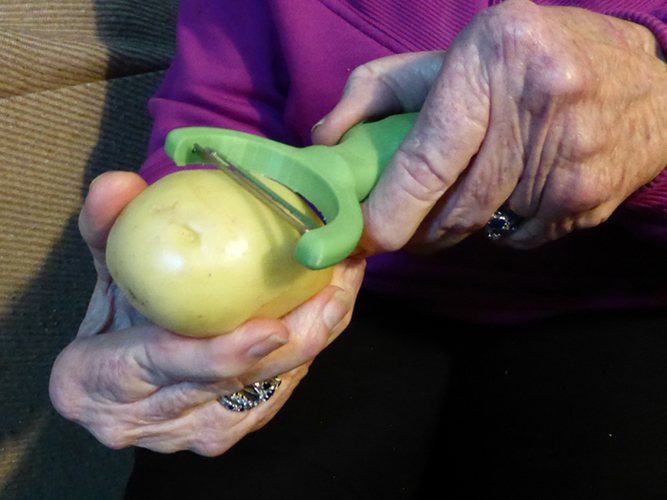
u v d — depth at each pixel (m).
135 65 0.47
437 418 0.43
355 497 0.38
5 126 0.41
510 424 0.39
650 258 0.39
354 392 0.42
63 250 0.48
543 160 0.26
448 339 0.46
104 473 0.60
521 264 0.39
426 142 0.26
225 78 0.37
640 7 0.35
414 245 0.31
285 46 0.36
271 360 0.28
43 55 0.41
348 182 0.26
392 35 0.36
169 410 0.31
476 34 0.25
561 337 0.41
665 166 0.30
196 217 0.24
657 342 0.38
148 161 0.35
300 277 0.26
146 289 0.23
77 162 0.46
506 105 0.25
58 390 0.31
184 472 0.37
